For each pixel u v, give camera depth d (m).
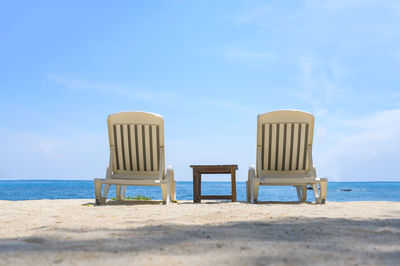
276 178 6.37
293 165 6.85
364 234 2.59
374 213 4.29
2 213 4.45
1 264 1.68
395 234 2.61
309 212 4.35
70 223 3.37
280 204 6.18
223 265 1.65
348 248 2.04
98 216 4.03
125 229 2.85
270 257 1.79
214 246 2.08
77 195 25.80
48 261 1.75
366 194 32.34
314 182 6.32
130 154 6.70
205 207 5.27
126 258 1.81
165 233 2.60
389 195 29.86
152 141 6.64
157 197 22.56
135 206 5.63
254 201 6.54
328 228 2.87
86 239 2.39
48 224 3.42
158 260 1.76
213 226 3.00
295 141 6.71
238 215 3.97
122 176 6.77
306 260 1.72
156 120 6.57
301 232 2.64
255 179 6.44
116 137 6.65
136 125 6.58
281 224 3.13
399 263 1.68
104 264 1.69
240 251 1.93
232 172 6.86
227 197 6.84
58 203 6.43
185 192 32.88
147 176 6.77
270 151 6.80
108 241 2.30
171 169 6.82
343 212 4.39
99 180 6.31
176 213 4.27
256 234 2.54
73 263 1.71
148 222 3.36
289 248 2.01
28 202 6.69
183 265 1.66
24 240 2.39
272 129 6.70
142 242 2.25
